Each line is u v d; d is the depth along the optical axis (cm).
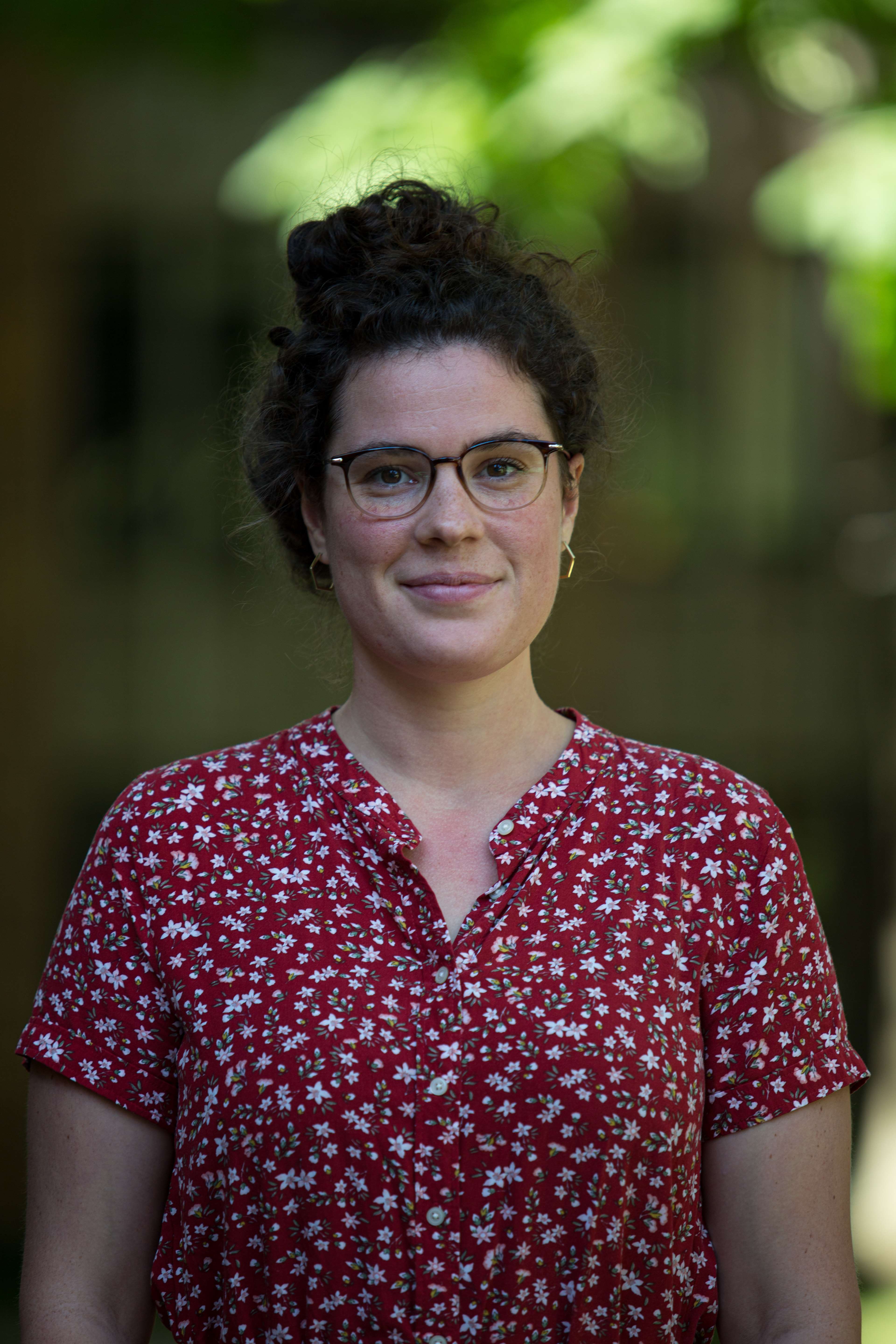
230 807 260
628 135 618
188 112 1077
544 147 615
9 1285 945
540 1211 233
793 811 1120
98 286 1104
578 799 260
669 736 1112
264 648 1115
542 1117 233
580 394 269
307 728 272
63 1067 251
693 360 1101
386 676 264
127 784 1113
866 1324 732
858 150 608
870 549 998
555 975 241
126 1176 251
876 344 639
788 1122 249
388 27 910
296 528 283
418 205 268
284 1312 235
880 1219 806
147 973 252
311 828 257
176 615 1116
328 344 259
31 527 1102
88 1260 248
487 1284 232
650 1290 239
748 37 622
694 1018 247
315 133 655
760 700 1116
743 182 993
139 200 1089
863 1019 1096
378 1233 232
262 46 861
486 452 252
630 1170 235
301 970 243
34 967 1088
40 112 1082
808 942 255
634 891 251
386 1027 237
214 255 1099
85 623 1113
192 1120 242
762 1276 246
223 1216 239
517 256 270
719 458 1109
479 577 252
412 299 254
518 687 266
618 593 1108
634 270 1091
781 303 1098
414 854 256
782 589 1115
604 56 614
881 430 1085
